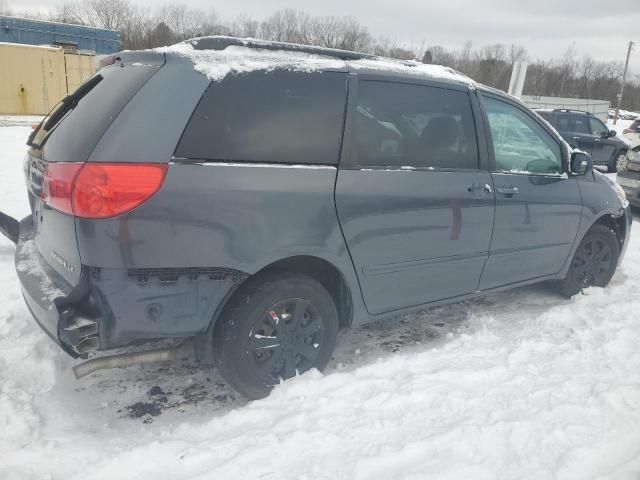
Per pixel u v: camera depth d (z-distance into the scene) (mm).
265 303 2809
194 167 2494
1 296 4016
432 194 3285
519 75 8766
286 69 2850
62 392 2971
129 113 2455
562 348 3551
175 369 3305
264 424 2664
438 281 3500
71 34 27328
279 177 2717
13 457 2396
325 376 3041
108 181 2318
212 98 2600
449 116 3473
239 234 2602
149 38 57719
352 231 2969
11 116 21203
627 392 2990
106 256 2355
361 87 3088
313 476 2287
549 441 2562
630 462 2451
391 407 2805
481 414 2756
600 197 4508
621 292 4832
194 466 2369
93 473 2322
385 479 2285
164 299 2502
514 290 4965
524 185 3852
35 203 2982
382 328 4008
